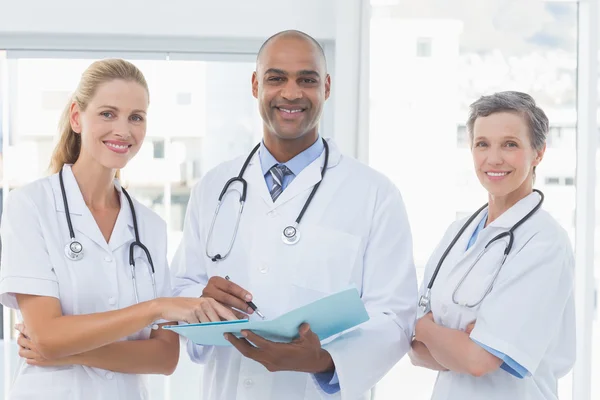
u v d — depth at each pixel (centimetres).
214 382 178
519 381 169
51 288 156
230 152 317
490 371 164
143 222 178
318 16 307
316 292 173
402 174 309
